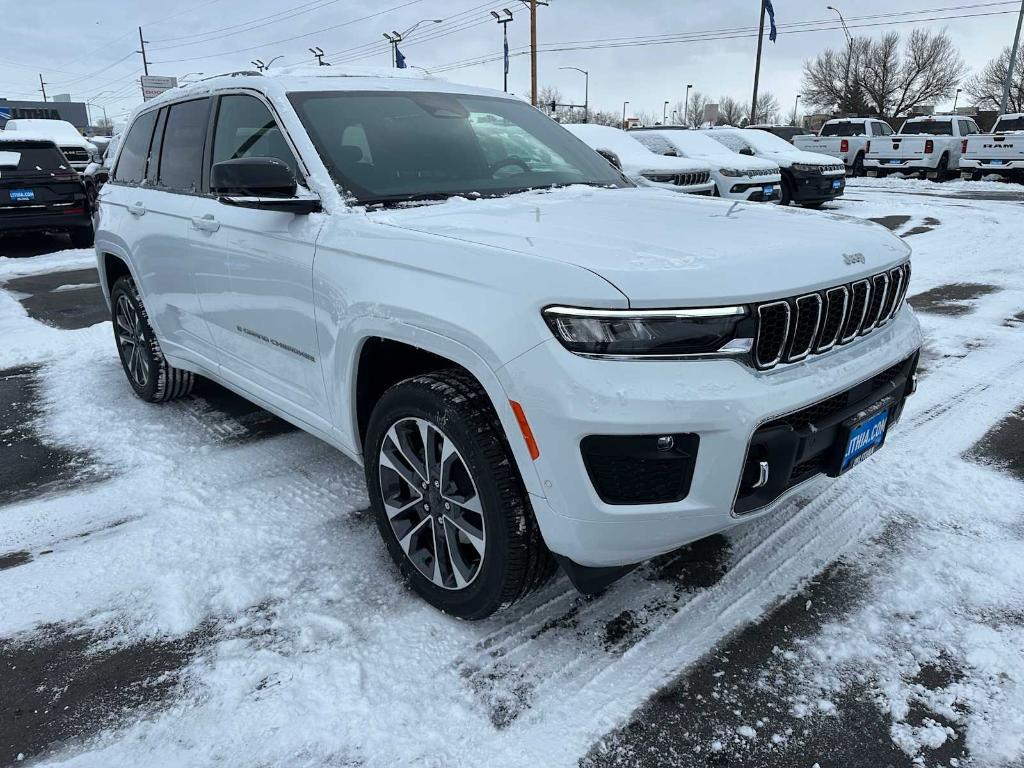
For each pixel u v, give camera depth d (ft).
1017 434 12.12
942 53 178.19
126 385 16.17
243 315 10.30
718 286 6.31
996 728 6.38
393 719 6.64
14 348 19.03
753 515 6.82
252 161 8.30
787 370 6.77
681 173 34.71
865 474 10.86
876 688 6.86
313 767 6.16
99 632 7.91
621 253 6.76
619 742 6.35
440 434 7.38
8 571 9.05
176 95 12.67
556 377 6.18
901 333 8.37
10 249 38.01
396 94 10.79
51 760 6.30
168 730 6.57
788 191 44.47
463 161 10.24
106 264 14.98
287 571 8.93
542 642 7.60
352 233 8.23
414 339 7.21
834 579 8.46
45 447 12.83
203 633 7.84
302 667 7.29
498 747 6.33
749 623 7.79
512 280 6.55
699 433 6.20
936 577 8.42
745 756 6.20
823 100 195.83
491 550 7.11
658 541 6.53
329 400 8.91
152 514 10.36
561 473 6.33
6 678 7.26
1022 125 68.23
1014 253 28.37
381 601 8.34
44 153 35.09
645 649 7.46
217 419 14.03
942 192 57.11
